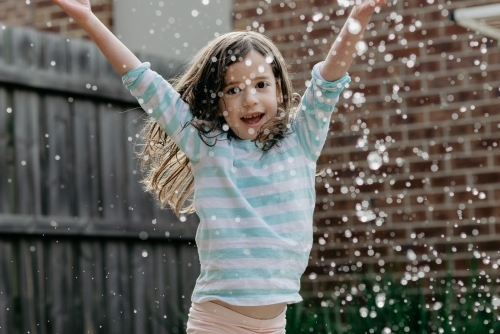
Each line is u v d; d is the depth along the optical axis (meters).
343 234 5.66
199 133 2.64
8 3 7.02
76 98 4.96
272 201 2.61
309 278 5.71
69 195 4.87
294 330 4.91
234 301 2.56
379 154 5.61
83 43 5.00
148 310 5.25
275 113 2.67
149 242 5.33
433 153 5.49
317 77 2.66
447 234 5.42
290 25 5.91
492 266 5.30
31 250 4.69
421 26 5.54
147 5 6.45
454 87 5.45
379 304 4.55
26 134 4.69
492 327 4.75
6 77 4.57
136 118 5.29
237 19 6.09
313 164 2.73
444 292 5.08
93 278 4.98
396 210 5.56
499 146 5.34
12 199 4.59
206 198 2.61
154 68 5.45
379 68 5.64
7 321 4.52
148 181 3.15
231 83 2.65
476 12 3.81
